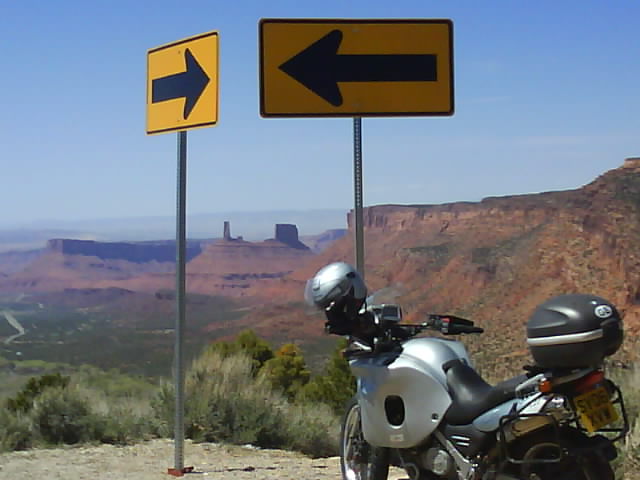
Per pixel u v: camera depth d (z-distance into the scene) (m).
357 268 7.35
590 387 4.75
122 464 8.48
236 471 8.12
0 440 9.41
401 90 7.24
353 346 6.14
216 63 7.42
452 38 7.27
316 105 7.18
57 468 8.26
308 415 10.70
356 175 7.34
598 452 4.86
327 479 7.68
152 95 8.20
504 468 5.16
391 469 7.89
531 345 4.88
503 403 5.23
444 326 5.91
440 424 5.53
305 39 7.16
